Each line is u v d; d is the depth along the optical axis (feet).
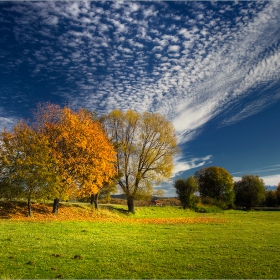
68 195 118.21
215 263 44.86
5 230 69.72
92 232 74.84
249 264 44.39
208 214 190.49
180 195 221.46
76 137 120.88
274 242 65.05
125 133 163.63
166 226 97.60
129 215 155.53
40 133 119.34
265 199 344.08
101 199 164.55
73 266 41.47
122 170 159.63
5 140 105.19
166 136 162.09
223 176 293.43
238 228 93.97
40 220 97.76
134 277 37.63
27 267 40.06
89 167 123.13
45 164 107.65
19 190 102.42
